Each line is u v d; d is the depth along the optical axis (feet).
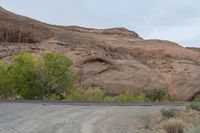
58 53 159.43
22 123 54.70
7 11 359.46
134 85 259.60
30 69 152.97
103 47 350.64
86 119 66.03
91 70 256.93
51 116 66.03
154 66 309.63
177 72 294.46
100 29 444.14
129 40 386.73
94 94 170.81
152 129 60.85
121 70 267.39
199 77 291.99
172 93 274.36
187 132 45.21
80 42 331.98
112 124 62.69
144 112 85.25
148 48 363.76
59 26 406.00
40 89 154.61
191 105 99.76
